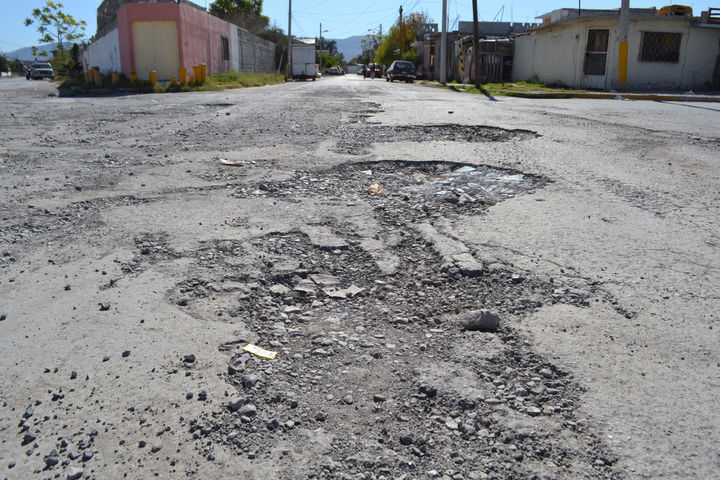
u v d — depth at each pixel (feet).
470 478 6.21
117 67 84.64
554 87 77.10
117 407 7.45
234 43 110.93
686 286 10.64
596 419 7.11
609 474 6.22
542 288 10.75
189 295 10.64
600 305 10.02
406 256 12.60
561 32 79.46
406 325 9.74
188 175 19.70
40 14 148.56
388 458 6.51
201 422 7.13
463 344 9.00
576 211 15.17
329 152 23.39
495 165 20.65
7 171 20.62
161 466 6.41
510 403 7.49
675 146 23.93
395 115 35.47
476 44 74.02
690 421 7.02
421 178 19.45
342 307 10.41
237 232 13.88
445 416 7.27
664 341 8.82
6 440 6.88
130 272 11.66
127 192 17.62
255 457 6.53
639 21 71.51
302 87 80.12
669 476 6.16
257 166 20.95
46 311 10.05
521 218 14.74
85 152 24.25
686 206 15.47
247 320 9.82
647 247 12.55
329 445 6.73
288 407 7.45
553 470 6.29
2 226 14.56
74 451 6.66
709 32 73.20
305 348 8.96
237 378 8.07
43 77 141.08
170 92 68.28
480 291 10.82
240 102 46.96
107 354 8.69
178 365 8.38
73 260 12.32
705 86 74.79
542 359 8.44
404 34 197.77
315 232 13.87
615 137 26.27
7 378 8.10
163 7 78.18
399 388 7.89
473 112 37.27
